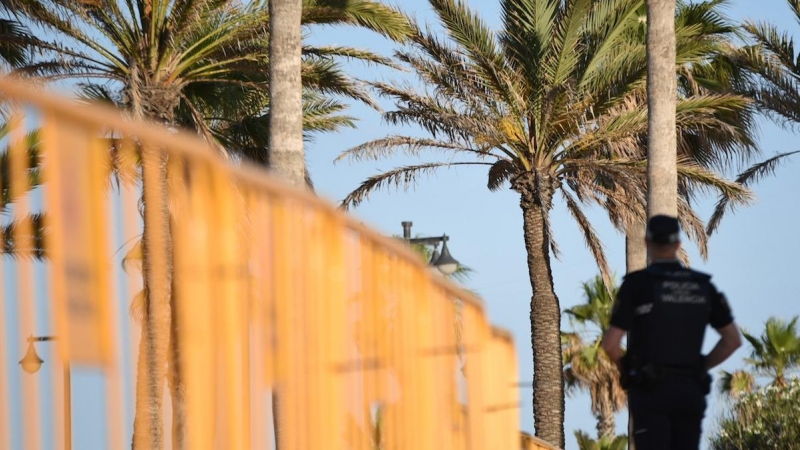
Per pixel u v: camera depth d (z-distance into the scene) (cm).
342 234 1347
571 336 13362
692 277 1738
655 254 1759
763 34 8100
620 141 7044
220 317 1039
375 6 5775
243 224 1092
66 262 838
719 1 7262
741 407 8850
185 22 5684
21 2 5631
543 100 6750
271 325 1136
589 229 7956
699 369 1716
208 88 6688
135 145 940
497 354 2205
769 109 7962
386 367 1491
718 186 7356
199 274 1010
